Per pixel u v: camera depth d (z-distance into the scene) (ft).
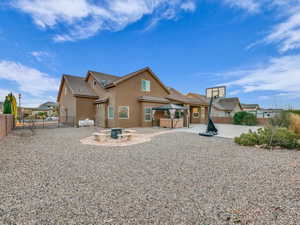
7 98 46.73
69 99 60.64
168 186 10.59
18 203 8.38
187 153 19.60
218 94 46.26
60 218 7.21
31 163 15.26
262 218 7.30
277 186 10.62
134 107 52.95
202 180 11.59
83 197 9.07
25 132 38.88
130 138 29.53
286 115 29.71
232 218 7.29
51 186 10.44
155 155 18.60
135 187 10.41
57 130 44.04
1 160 16.12
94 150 20.98
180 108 51.52
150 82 58.65
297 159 17.17
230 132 43.11
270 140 22.86
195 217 7.34
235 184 10.93
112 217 7.32
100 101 53.57
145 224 6.85
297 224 6.88
